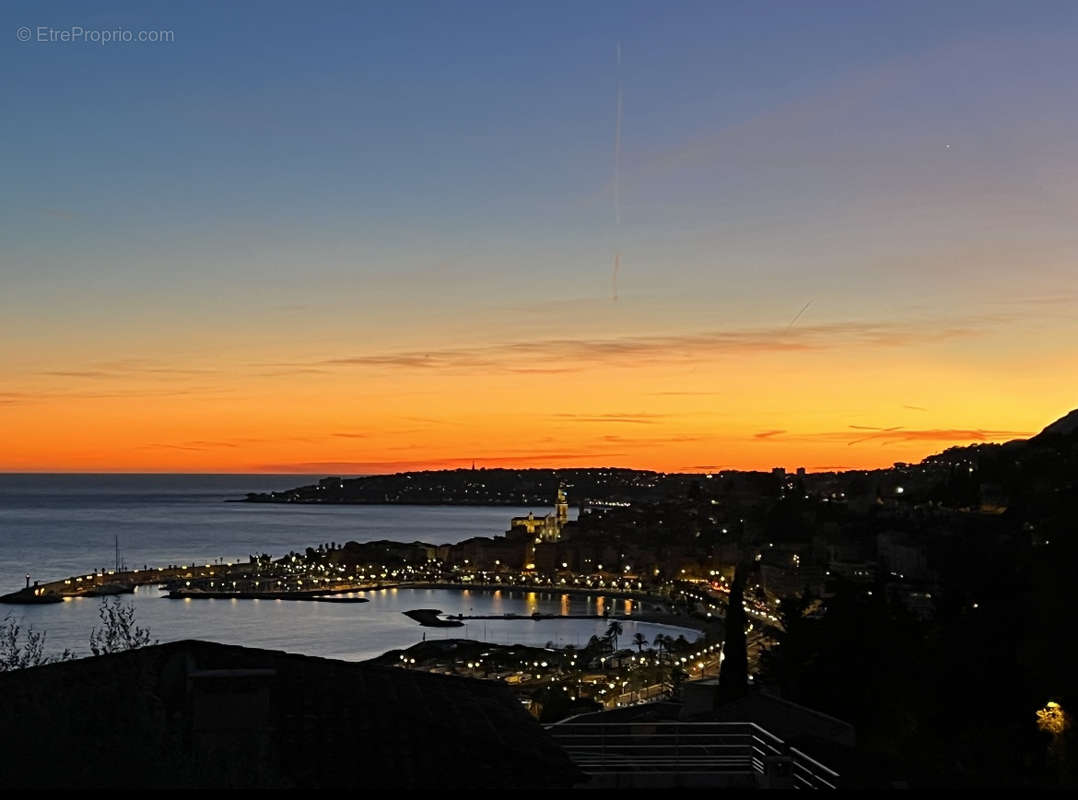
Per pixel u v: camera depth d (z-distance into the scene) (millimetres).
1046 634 48906
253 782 13312
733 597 52094
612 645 179375
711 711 34375
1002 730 42000
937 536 139250
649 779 20656
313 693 17828
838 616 52156
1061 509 67375
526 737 18250
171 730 14430
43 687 14609
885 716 46625
